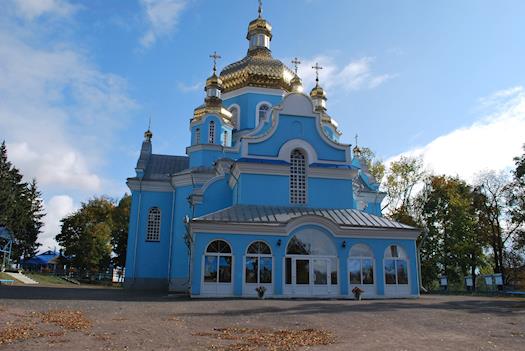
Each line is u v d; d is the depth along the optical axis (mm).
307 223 26812
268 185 29656
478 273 52375
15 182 67500
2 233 58375
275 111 31172
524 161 43562
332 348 10688
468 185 53000
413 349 10719
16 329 12148
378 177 58125
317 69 50844
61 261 70438
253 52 46469
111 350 9992
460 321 15641
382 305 20750
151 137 46656
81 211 72750
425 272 48500
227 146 40906
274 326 14000
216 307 19078
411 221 52438
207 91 42500
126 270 39250
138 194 41281
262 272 25766
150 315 16156
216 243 25766
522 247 47125
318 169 30578
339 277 26422
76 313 16234
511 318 16531
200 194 32969
